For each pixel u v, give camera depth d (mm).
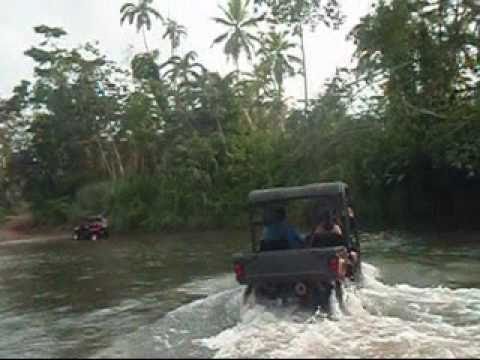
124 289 12648
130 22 51281
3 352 7641
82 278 15172
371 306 8984
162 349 7215
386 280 11680
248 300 8805
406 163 28141
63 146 51312
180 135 42781
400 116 27188
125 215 41094
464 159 24828
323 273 8359
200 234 33156
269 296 8711
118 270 16531
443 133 25766
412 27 25688
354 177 30391
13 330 9062
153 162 46062
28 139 54438
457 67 25953
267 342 7012
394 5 25422
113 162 50938
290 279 8477
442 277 12055
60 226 49656
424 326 7766
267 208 10094
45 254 25125
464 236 21812
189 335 7863
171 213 39594
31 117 54062
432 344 6879
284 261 8516
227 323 8422
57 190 53375
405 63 25922
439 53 25594
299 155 33781
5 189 57688
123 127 48219
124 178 45094
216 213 38250
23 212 59500
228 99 43031
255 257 8648
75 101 49344
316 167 33000
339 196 10000
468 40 25219
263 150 38188
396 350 6637
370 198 30188
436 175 28641
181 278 13875
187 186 39469
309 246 10086
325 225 9922
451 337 7215
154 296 11438
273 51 46062
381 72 26562
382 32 25703
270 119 44594
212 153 39438
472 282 11398
